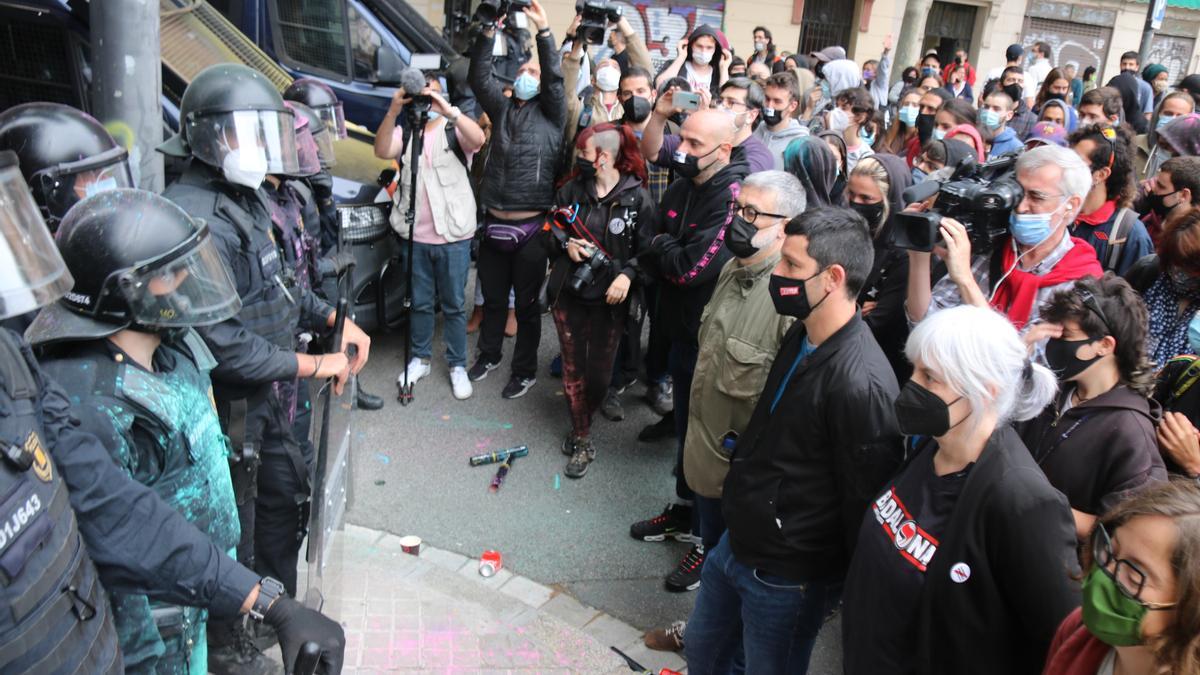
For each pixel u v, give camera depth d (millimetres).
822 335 2141
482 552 3633
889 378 2055
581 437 4281
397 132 5219
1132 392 2102
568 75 4945
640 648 3119
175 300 1739
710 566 2492
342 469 2980
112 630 1550
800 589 2227
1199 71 17438
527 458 4375
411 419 4676
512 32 4512
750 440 2273
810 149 3680
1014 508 1590
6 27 4516
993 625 1659
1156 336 2686
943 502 1705
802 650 2316
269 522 2846
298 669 1567
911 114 6355
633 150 4035
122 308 1684
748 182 2686
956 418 1653
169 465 1809
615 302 3889
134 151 2684
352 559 3391
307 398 3248
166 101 4738
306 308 3180
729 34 14523
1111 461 2062
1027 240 2656
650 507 4035
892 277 3252
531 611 3184
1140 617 1229
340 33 7258
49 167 2229
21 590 1281
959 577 1652
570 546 3719
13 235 1277
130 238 1683
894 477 1858
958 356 1610
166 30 5305
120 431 1688
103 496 1515
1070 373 2111
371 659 2824
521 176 4598
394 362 5309
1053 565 1562
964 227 2566
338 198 4840
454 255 4781
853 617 1871
